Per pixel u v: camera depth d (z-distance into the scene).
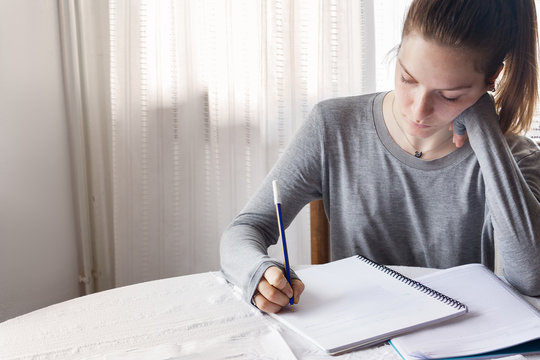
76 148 1.82
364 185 1.10
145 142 1.78
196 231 1.83
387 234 1.12
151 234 1.84
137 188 1.80
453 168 1.03
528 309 0.72
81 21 1.75
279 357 0.63
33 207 1.73
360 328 0.68
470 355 0.61
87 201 1.88
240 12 1.68
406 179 1.06
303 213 1.78
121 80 1.74
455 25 0.77
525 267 0.86
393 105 1.07
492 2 0.78
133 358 0.63
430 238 1.09
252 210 1.04
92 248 1.91
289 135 1.73
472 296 0.77
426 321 0.68
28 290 1.75
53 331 0.70
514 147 1.04
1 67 1.60
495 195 0.91
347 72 1.67
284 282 0.73
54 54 1.73
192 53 1.74
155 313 0.75
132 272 1.86
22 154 1.69
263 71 1.68
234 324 0.72
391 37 1.68
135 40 1.71
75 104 1.79
